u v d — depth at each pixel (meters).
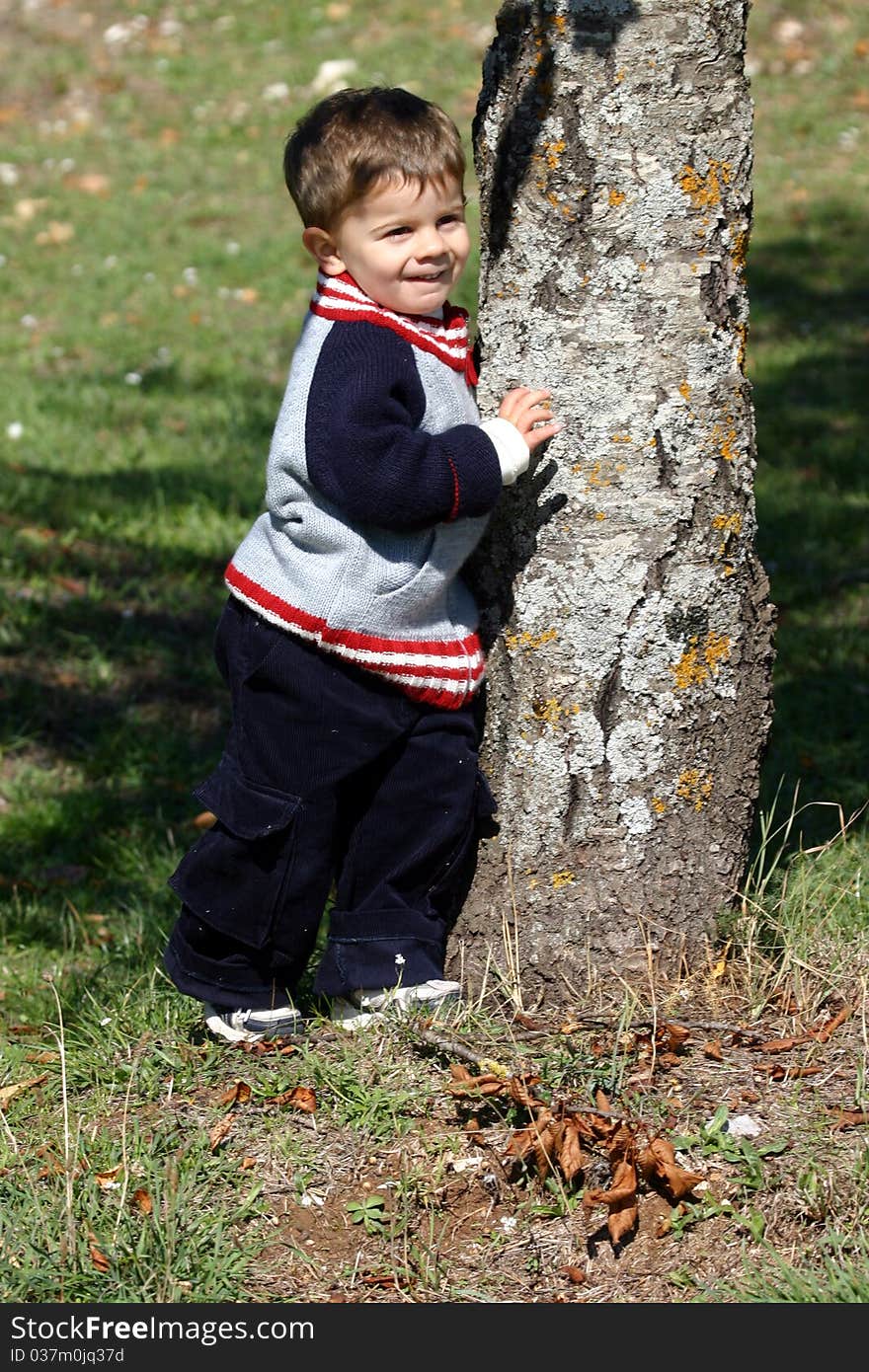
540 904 5.32
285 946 5.26
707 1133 4.71
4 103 23.88
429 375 4.86
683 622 5.14
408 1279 4.50
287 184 4.96
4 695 9.78
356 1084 5.05
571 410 5.04
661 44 4.83
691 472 5.06
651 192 4.90
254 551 5.04
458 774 5.14
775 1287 4.30
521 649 5.21
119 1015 5.90
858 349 15.05
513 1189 4.75
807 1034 5.19
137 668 10.17
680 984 5.36
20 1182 4.91
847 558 11.02
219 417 14.23
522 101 4.95
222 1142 4.98
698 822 5.33
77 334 16.48
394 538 4.83
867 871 6.61
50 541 11.67
